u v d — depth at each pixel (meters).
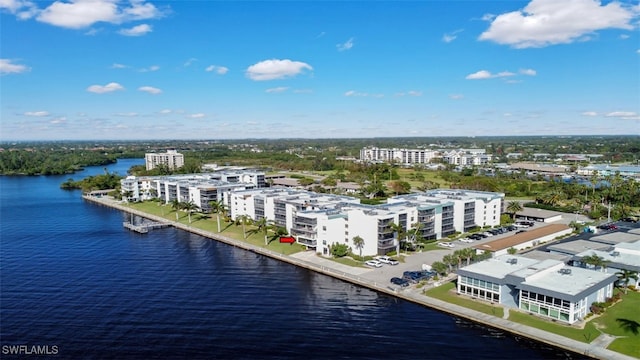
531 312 91.75
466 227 166.38
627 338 79.81
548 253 128.38
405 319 92.88
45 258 141.88
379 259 129.62
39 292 110.75
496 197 176.38
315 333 87.44
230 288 112.88
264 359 78.12
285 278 120.44
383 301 102.88
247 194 191.50
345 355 79.19
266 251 144.75
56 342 85.00
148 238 170.62
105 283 117.19
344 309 98.62
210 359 78.25
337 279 119.00
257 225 173.50
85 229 187.25
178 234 177.88
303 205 163.12
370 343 83.25
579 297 85.81
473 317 90.38
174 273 125.75
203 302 103.56
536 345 80.94
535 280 95.50
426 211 151.00
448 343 82.69
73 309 100.12
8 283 117.56
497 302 97.44
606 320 87.38
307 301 103.62
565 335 81.38
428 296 102.44
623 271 106.56
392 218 137.25
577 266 114.88
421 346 81.94
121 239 169.00
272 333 87.69
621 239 140.88
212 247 156.00
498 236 159.62
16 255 145.38
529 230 167.25
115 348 82.38
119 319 94.62
